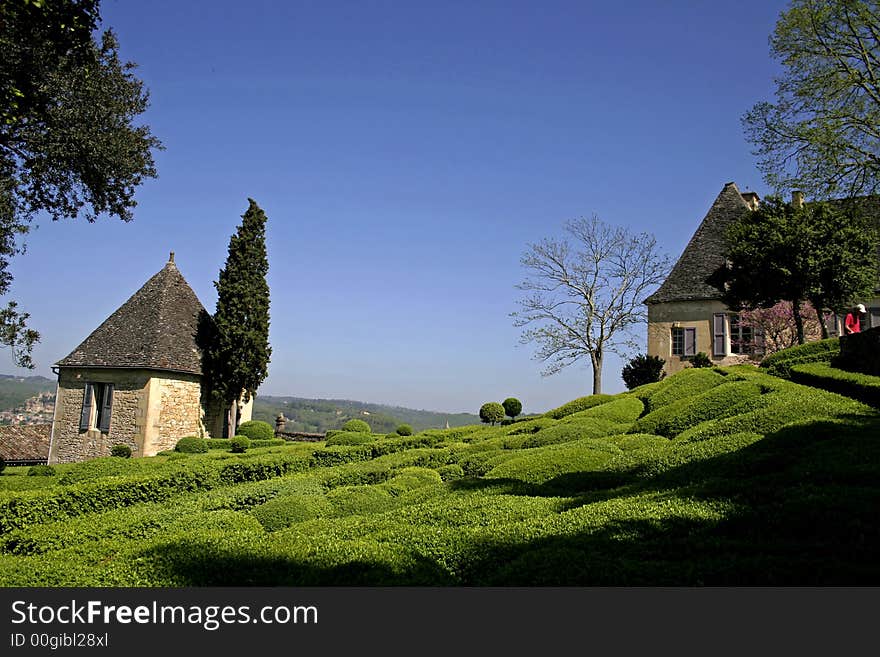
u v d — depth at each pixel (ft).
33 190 53.36
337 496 29.35
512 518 22.08
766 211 72.49
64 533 23.47
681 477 25.05
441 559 18.49
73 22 31.78
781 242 67.00
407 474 34.83
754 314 87.30
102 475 43.62
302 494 31.60
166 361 81.71
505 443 42.80
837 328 85.71
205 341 91.20
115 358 81.46
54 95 48.62
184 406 84.02
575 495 26.37
